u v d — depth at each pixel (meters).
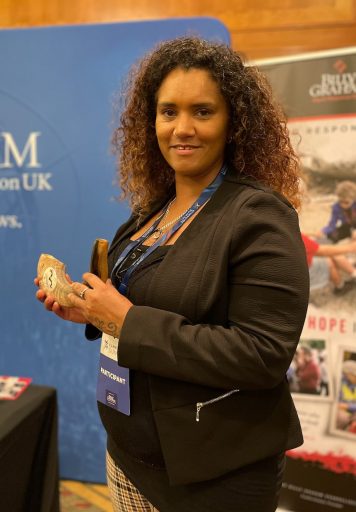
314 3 2.39
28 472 1.65
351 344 2.04
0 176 2.39
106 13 2.51
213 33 2.11
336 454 2.09
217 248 0.93
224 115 1.00
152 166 1.24
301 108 2.03
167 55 1.02
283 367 0.90
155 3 2.47
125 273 1.06
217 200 1.00
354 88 1.96
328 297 2.05
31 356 2.45
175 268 0.96
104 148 2.26
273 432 0.98
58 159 2.32
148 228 1.17
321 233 2.04
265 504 1.02
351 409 2.06
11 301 2.44
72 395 2.43
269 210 0.92
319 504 2.12
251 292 0.90
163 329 0.91
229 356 0.88
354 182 1.99
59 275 1.15
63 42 2.24
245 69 1.03
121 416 1.07
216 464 0.95
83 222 2.33
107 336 1.10
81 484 2.45
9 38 2.28
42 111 2.30
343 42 2.39
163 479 1.03
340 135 1.99
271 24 2.44
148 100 1.12
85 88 2.25
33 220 2.38
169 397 0.97
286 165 1.10
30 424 1.61
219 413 0.95
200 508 1.00
